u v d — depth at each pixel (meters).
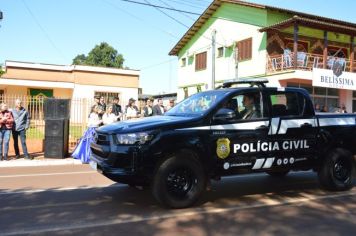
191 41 32.75
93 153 6.51
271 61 23.80
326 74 22.06
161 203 5.93
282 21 23.59
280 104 6.96
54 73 30.95
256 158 6.58
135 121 6.33
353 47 24.84
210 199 6.75
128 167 5.73
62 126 11.73
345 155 7.49
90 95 30.20
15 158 11.75
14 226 5.15
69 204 6.31
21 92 29.95
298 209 6.18
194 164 6.04
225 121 6.34
